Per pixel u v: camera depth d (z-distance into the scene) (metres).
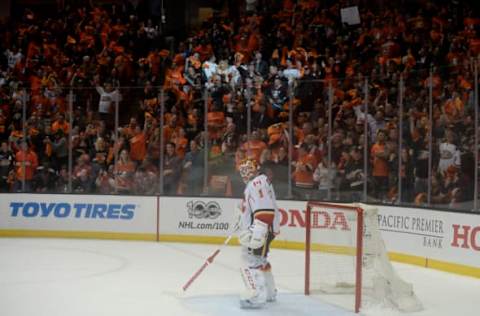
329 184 11.20
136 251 10.79
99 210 12.25
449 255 9.07
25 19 18.44
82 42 17.09
